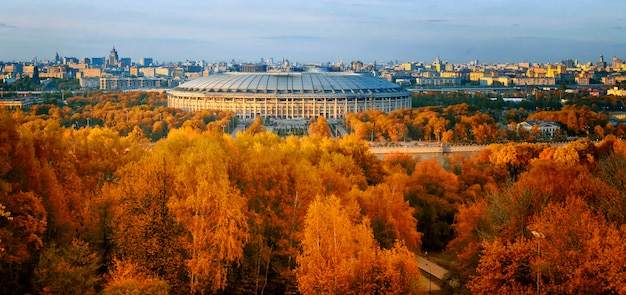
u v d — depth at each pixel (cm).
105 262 14900
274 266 15525
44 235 14300
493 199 18138
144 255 13962
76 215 15012
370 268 14225
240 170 17338
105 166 19888
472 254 16638
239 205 14850
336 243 14562
